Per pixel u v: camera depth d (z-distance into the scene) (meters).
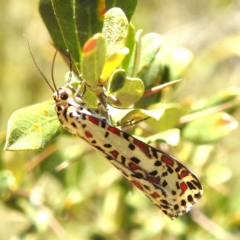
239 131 0.21
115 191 0.14
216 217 0.14
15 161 0.12
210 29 0.22
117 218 0.14
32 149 0.08
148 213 0.14
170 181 0.09
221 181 0.13
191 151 0.13
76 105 0.09
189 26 0.22
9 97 0.20
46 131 0.09
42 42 0.20
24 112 0.08
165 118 0.10
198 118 0.11
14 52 0.20
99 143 0.09
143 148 0.09
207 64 0.19
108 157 0.09
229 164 0.20
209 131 0.11
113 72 0.09
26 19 0.20
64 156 0.13
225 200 0.14
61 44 0.10
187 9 0.22
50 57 0.20
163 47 0.21
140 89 0.09
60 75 0.20
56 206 0.13
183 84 0.21
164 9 0.22
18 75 0.19
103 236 0.14
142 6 0.22
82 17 0.09
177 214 0.09
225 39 0.19
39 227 0.13
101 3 0.09
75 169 0.14
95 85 0.08
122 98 0.09
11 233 0.21
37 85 0.20
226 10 0.22
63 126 0.09
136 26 0.20
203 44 0.22
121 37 0.09
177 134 0.09
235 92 0.11
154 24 0.22
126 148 0.09
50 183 0.15
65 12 0.09
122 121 0.09
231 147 0.14
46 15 0.10
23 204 0.13
